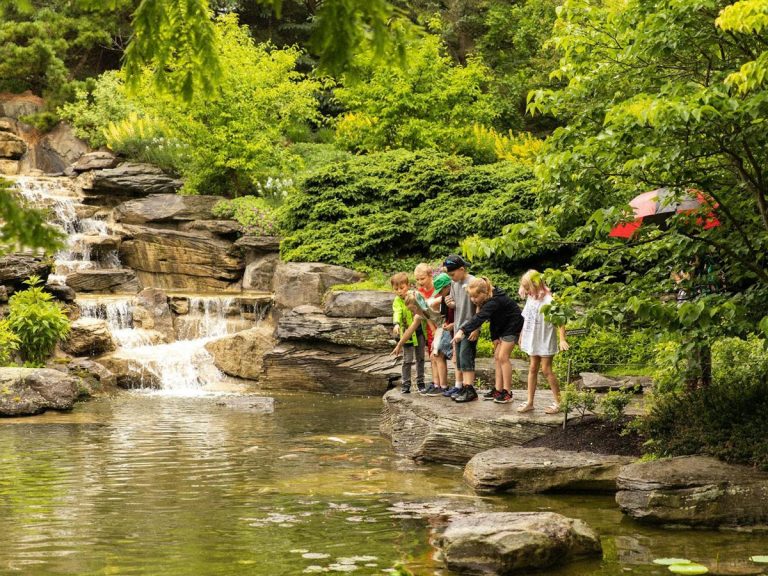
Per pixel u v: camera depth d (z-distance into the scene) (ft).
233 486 26.37
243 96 81.15
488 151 85.61
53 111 101.71
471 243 25.07
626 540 20.45
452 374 48.85
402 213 68.59
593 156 23.44
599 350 47.09
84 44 105.70
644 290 26.37
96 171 83.15
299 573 17.22
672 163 22.47
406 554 18.78
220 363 58.23
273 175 82.38
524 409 31.63
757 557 18.45
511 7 105.70
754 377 28.68
